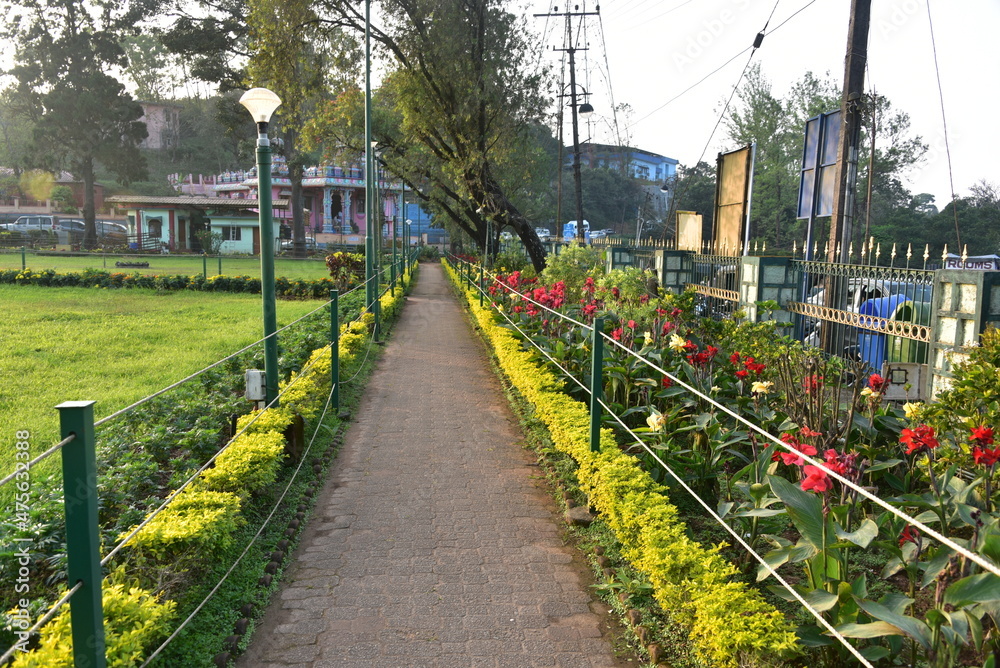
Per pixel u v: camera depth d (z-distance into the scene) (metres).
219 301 21.70
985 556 2.72
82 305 19.67
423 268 47.88
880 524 3.65
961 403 4.36
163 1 44.38
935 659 2.68
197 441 6.02
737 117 43.16
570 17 28.67
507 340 10.16
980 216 36.28
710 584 3.33
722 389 6.43
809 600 2.98
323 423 7.66
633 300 10.99
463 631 3.77
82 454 2.56
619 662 3.51
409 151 26.16
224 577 3.97
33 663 2.57
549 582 4.35
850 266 8.56
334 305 8.35
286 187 54.78
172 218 50.28
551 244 30.84
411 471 6.47
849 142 10.29
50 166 47.34
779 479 3.23
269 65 20.61
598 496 4.82
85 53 45.53
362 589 4.24
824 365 5.50
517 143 23.19
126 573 3.65
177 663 3.34
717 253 12.98
